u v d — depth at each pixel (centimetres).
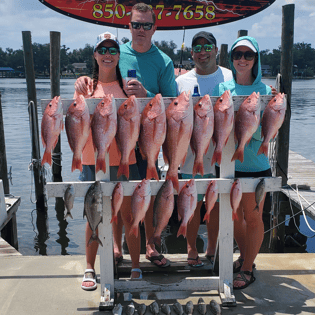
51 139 244
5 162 623
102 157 248
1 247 423
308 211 516
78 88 306
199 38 371
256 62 301
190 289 291
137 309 268
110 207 274
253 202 287
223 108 250
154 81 338
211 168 334
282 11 543
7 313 265
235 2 541
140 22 323
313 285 305
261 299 285
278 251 599
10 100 3203
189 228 331
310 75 12950
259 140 293
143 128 246
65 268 330
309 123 1952
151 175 252
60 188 265
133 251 302
